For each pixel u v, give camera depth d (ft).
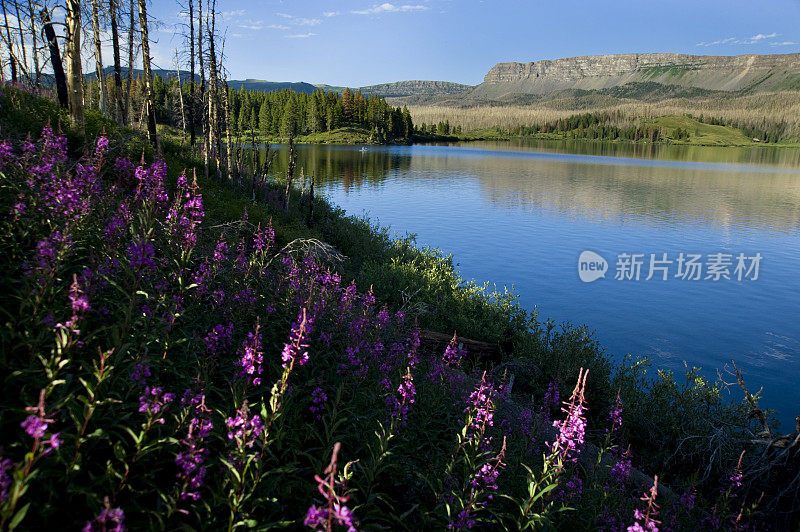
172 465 11.70
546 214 188.44
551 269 110.63
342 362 18.54
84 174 20.44
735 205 228.22
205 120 81.10
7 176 19.45
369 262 66.95
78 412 10.18
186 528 9.81
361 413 16.48
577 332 45.34
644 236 153.17
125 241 18.54
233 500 10.36
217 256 20.35
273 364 15.99
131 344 12.96
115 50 79.30
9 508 7.28
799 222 183.73
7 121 38.70
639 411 34.06
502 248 129.59
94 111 62.44
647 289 97.50
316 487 12.23
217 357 15.70
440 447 17.89
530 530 13.80
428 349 40.40
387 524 13.28
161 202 20.47
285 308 20.71
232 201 61.52
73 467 9.37
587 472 19.33
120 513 7.91
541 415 21.89
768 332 76.89
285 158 341.00
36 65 82.53
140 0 59.11
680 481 26.68
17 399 10.49
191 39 77.10
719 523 19.11
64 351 10.33
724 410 33.47
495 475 13.70
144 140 56.34
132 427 11.47
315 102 629.51
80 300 10.84
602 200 236.22
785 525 21.26
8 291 13.67
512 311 56.85
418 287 56.59
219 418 12.96
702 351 69.00
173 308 14.51
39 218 17.12
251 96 556.92
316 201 98.07
